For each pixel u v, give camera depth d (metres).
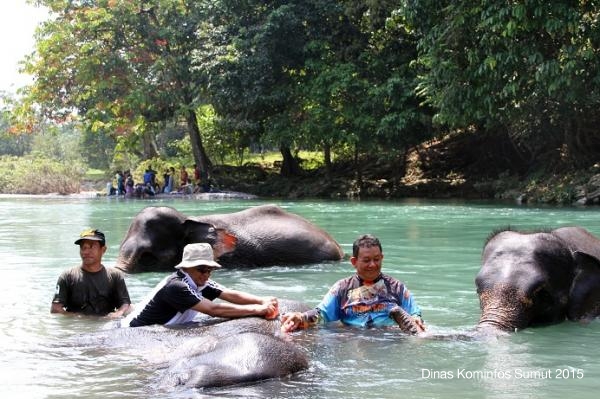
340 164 34.25
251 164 38.16
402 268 9.05
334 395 4.18
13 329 6.29
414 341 5.49
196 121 35.19
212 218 10.31
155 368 4.73
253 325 5.59
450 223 14.67
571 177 21.91
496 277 6.03
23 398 4.22
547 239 6.35
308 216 17.08
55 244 12.34
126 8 32.62
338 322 6.20
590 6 19.77
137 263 9.50
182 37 33.06
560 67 19.19
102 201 27.12
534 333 5.75
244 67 30.08
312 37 30.34
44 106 35.28
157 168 37.69
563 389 4.32
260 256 10.10
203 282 6.16
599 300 6.30
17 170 38.84
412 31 26.00
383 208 19.80
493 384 4.42
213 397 4.09
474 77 20.78
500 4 19.05
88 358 5.04
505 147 28.38
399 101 27.00
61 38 32.72
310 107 30.22
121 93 33.75
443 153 30.56
